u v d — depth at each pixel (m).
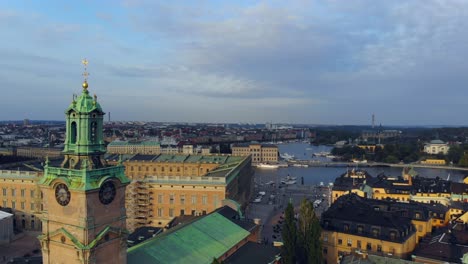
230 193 167.75
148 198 162.50
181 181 161.62
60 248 58.19
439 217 142.88
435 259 97.25
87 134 58.03
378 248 110.25
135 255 67.56
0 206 165.50
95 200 56.50
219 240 85.88
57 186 57.47
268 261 85.62
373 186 198.25
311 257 93.19
